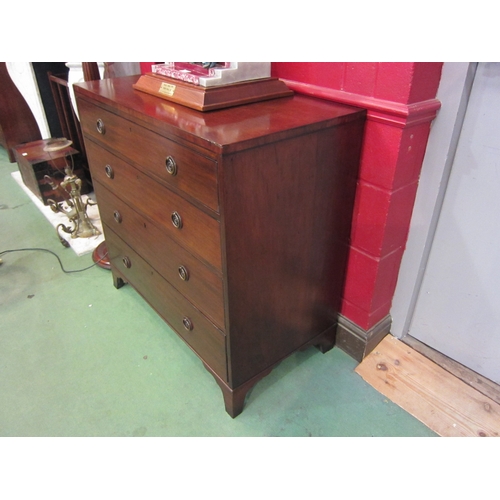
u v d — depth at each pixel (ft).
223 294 3.46
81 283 6.24
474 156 3.77
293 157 3.27
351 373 4.73
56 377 4.70
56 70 8.57
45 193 8.18
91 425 4.17
